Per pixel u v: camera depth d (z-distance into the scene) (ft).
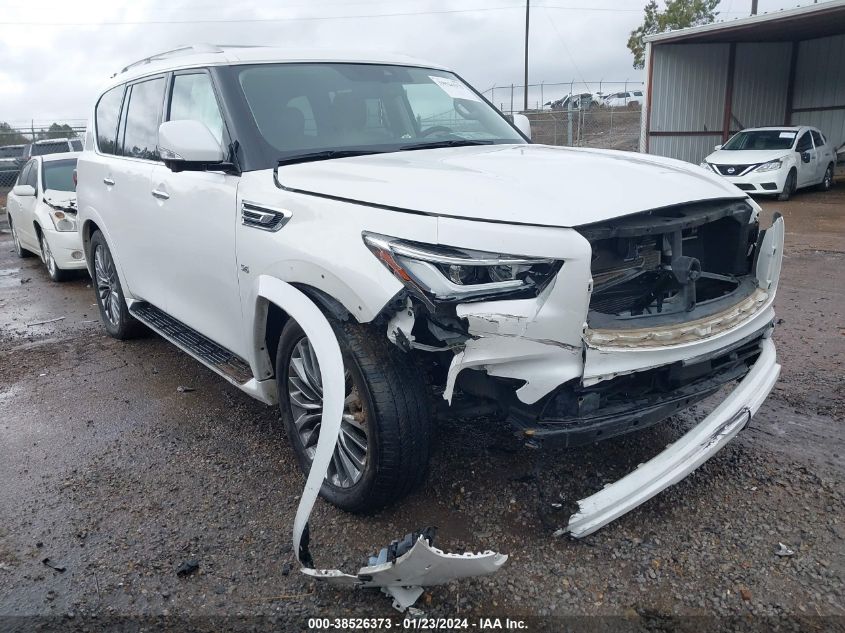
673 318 9.07
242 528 9.93
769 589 8.37
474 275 8.29
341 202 9.39
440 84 14.49
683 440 9.47
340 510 10.16
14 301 25.39
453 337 8.25
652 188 9.45
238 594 8.62
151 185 14.01
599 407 8.73
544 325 8.13
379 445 8.99
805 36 68.74
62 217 27.12
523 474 10.90
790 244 31.55
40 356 18.22
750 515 9.78
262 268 10.33
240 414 13.82
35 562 9.34
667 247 9.29
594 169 9.95
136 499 10.80
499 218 8.30
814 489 10.35
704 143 72.64
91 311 23.17
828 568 8.68
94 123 18.63
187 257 12.76
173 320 15.34
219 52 12.87
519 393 8.42
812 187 59.21
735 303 9.95
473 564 7.64
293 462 11.73
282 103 12.05
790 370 15.02
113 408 14.42
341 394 8.69
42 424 13.78
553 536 9.43
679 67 69.82
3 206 63.41
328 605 8.40
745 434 12.12
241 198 10.93
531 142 14.49
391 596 8.45
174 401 14.65
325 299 9.29
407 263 8.32
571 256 8.04
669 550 9.11
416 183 9.21
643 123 70.33
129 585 8.82
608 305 9.09
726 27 61.93
